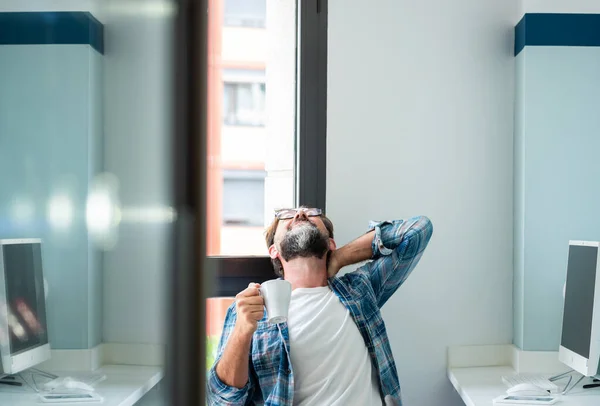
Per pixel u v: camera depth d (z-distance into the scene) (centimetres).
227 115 740
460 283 230
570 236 222
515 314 229
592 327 190
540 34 221
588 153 222
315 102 223
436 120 228
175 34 14
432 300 229
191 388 14
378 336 186
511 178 232
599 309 191
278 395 168
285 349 173
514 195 231
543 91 222
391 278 199
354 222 224
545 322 222
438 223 229
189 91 14
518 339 226
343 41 224
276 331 176
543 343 222
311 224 195
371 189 225
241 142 741
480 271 231
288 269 196
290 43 247
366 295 189
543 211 222
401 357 228
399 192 226
